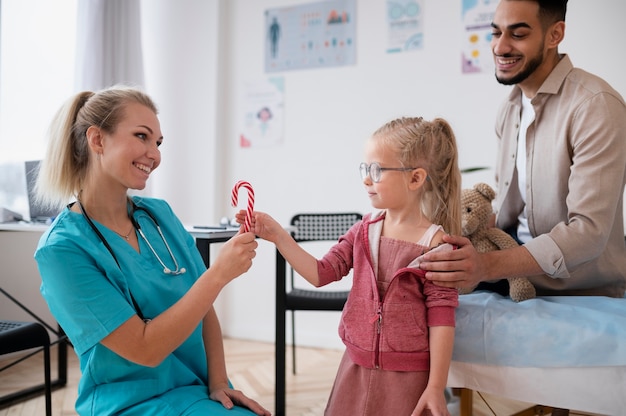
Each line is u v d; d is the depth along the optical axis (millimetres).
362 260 1141
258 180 3271
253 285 3277
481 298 1307
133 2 3186
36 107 2857
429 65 2875
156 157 1104
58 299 977
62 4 3000
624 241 1467
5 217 2404
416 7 2895
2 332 1600
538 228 1502
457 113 2828
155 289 1091
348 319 1129
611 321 1070
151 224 1193
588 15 2566
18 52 2775
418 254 1089
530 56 1405
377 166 1107
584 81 1390
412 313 1063
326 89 3102
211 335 1244
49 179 1107
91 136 1057
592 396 1068
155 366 990
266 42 3234
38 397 2184
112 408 1019
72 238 1013
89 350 1035
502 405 1899
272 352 2984
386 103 2973
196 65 3342
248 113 3285
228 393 1139
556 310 1156
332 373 2596
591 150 1300
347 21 3047
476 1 2773
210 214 3303
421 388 1051
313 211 3143
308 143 3150
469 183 2809
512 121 1639
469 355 1164
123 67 3113
